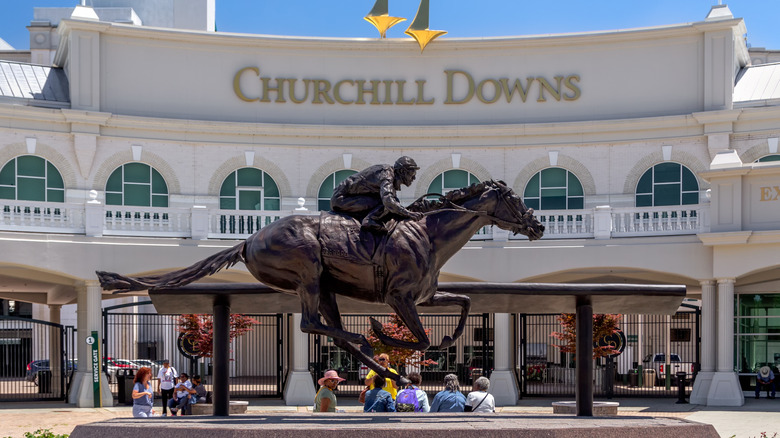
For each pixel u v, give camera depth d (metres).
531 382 37.81
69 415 26.14
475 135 36.50
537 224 11.70
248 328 30.67
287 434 9.86
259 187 36.34
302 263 10.91
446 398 14.47
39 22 55.66
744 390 31.16
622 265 29.92
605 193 35.91
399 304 11.04
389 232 11.12
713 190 29.27
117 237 29.66
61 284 32.16
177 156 35.81
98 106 35.22
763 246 28.31
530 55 37.00
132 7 58.28
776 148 34.38
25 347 47.16
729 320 28.64
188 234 30.73
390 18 37.50
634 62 36.38
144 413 17.70
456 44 36.91
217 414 12.69
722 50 35.31
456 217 11.45
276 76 36.84
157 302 12.86
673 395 31.98
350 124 37.00
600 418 12.03
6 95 35.12
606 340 30.53
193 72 36.34
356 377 37.94
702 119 34.88
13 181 33.84
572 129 36.16
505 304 13.14
